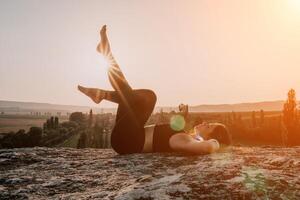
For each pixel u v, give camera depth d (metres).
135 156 5.55
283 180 3.23
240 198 2.84
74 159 5.84
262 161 4.28
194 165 4.29
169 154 5.52
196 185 3.23
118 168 4.68
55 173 4.64
